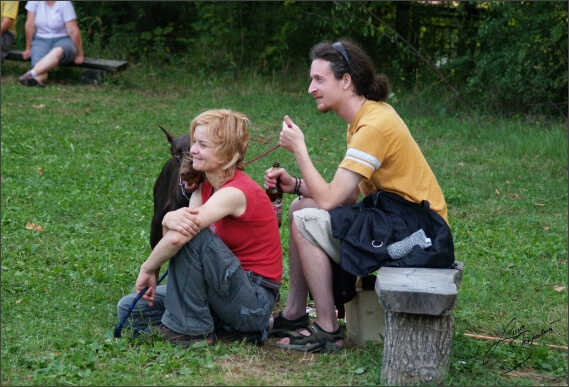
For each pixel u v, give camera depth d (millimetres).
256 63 17047
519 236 8008
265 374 4637
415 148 4949
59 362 4672
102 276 6492
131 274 6656
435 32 16062
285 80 16266
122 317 5199
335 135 12336
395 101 14570
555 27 12727
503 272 6977
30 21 15734
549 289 6559
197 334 4957
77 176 9672
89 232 7742
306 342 5016
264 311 4938
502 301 6242
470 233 8039
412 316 4414
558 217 8820
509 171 10625
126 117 13031
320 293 4969
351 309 5230
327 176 10148
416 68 15883
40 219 8062
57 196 8836
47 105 13508
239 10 17109
